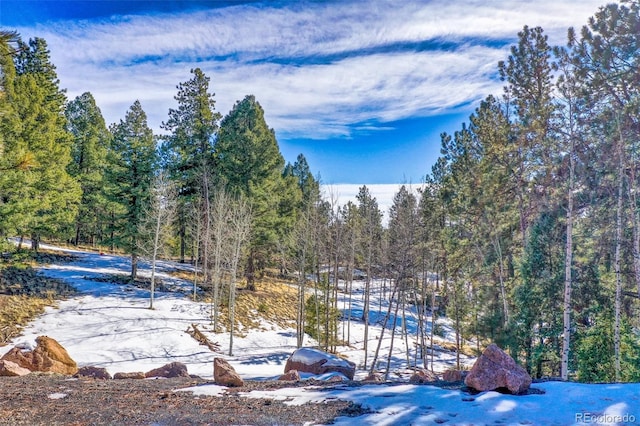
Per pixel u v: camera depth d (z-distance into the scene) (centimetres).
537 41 2448
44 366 1279
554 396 772
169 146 3875
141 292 3200
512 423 658
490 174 2458
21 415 734
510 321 1984
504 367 845
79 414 750
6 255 3238
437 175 3841
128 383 1073
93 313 2653
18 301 2572
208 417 727
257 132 3750
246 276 4000
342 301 4966
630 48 1692
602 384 839
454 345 3869
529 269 1978
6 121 2280
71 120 4372
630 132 1750
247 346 2742
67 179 2977
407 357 2864
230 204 3344
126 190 3391
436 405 762
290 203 4162
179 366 1346
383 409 754
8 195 2433
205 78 3931
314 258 3064
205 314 3053
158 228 3106
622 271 1994
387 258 2741
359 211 6297
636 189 1834
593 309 1850
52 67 3606
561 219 1855
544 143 2072
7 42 708
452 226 2945
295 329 3356
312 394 891
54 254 3769
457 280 2798
